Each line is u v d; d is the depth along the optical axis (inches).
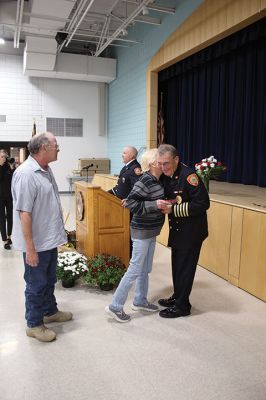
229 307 114.6
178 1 236.2
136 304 109.5
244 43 192.5
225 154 246.2
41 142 87.1
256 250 121.5
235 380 77.8
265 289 118.0
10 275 144.2
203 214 101.0
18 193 83.7
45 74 364.5
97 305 114.6
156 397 72.2
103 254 136.3
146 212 96.3
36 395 72.7
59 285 130.4
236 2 174.9
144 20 257.0
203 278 141.0
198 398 72.0
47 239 89.2
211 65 254.7
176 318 106.3
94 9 286.8
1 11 269.7
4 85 373.4
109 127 409.4
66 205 325.1
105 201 137.9
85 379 77.7
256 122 217.5
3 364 82.8
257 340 94.5
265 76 207.8
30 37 297.9
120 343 92.1
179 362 84.1
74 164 408.2
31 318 92.7
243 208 127.4
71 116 399.5
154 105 289.0
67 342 92.3
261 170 209.0
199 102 270.5
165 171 95.7
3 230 183.0
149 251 103.3
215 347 90.7
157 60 268.7
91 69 366.0
